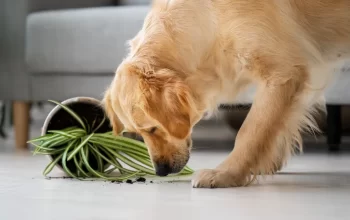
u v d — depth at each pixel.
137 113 2.03
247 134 2.10
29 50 3.74
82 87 3.63
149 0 4.19
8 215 1.55
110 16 3.51
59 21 3.64
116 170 2.57
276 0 2.14
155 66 2.06
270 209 1.62
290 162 2.98
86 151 2.32
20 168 2.68
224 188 2.03
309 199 1.79
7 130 5.73
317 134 4.27
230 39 2.12
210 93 2.19
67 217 1.51
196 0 2.15
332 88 3.15
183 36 2.12
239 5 2.11
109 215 1.54
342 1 2.25
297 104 2.12
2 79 3.86
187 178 2.31
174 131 1.96
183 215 1.53
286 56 2.11
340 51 2.31
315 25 2.25
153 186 2.09
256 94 2.14
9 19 3.80
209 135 5.27
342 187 2.05
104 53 3.52
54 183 2.18
